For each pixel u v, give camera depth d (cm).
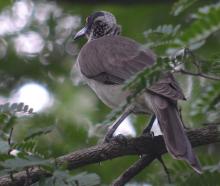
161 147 1012
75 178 829
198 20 802
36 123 1195
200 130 1001
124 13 1773
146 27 1739
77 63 1306
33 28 1786
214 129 998
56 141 1185
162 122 989
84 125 1217
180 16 1623
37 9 1798
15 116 912
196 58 845
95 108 1614
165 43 860
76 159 988
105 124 873
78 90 1697
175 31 886
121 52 1198
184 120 1283
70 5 1795
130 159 1409
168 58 820
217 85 1023
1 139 871
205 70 851
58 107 1631
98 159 996
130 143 1008
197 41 813
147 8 1764
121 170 1395
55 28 1789
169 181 995
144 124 1459
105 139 1090
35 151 877
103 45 1247
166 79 1022
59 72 1773
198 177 993
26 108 912
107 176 1379
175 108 1014
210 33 807
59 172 829
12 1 1794
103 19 1509
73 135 1191
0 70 1773
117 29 1518
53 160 841
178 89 1019
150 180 1102
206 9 804
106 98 1191
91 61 1222
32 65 1780
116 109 866
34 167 882
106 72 1181
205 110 1026
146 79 829
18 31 1783
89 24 1522
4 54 1786
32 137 904
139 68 1133
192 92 1181
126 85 834
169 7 1741
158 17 1745
